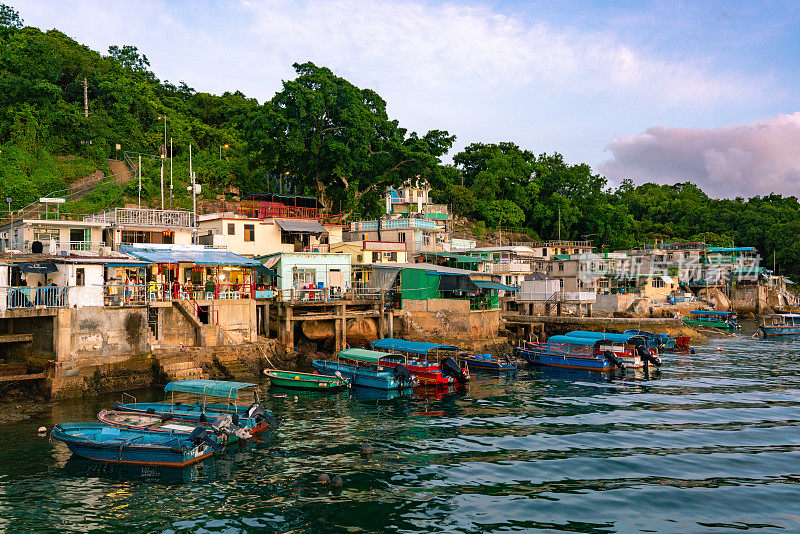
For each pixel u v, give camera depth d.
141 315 38.78
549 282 76.88
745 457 25.62
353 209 77.50
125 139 86.50
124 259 40.56
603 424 31.30
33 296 35.47
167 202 77.06
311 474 23.52
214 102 113.19
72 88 88.50
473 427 30.70
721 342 71.00
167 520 19.34
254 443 27.64
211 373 40.47
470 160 126.25
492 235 107.12
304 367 47.00
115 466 24.20
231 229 57.59
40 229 45.22
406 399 37.75
